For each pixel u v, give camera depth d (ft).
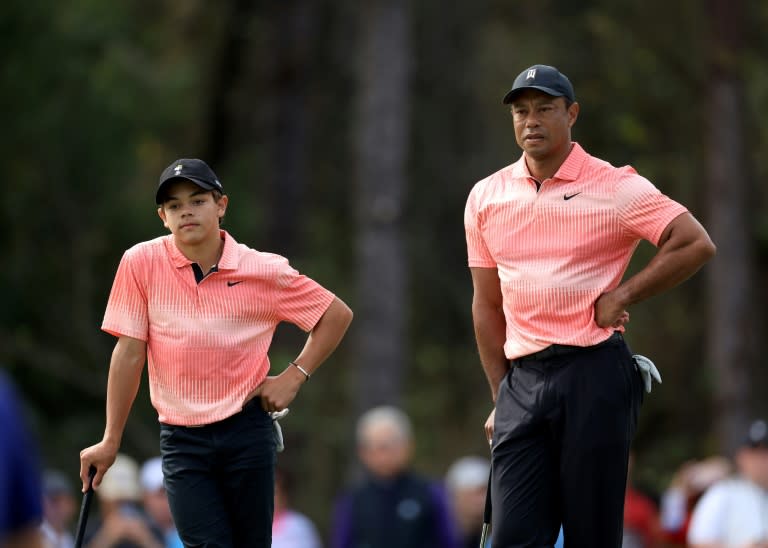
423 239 239.30
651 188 58.49
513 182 60.49
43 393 196.24
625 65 183.93
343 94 230.48
